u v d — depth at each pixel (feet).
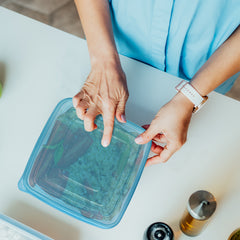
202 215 1.84
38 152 2.14
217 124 2.50
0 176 2.24
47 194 2.07
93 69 2.35
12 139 2.35
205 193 1.89
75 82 2.59
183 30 2.44
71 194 2.09
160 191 2.28
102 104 2.22
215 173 2.35
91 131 2.24
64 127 2.23
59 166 2.14
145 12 2.46
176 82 2.62
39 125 2.42
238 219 2.23
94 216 2.05
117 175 2.15
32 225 2.15
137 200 2.24
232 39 2.21
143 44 2.77
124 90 2.30
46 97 2.53
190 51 2.70
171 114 2.17
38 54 2.66
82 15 2.44
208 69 2.18
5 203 2.18
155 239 1.83
